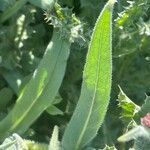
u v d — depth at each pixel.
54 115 0.32
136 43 0.32
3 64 0.30
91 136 0.26
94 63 0.25
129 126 0.28
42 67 0.28
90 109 0.26
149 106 0.28
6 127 0.28
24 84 0.30
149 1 0.30
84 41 0.28
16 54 0.31
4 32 0.31
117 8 0.32
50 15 0.28
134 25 0.31
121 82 0.34
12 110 0.28
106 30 0.24
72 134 0.26
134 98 0.34
